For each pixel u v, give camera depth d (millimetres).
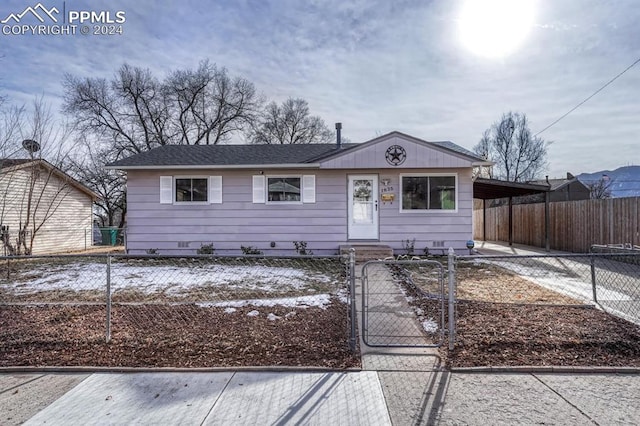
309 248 11430
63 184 15352
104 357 3549
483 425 2404
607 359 3418
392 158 10828
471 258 4082
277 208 11453
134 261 10547
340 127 13875
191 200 11547
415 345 3746
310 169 11430
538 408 2609
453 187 11180
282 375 3201
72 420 2496
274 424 2451
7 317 4738
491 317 4590
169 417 2537
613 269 8609
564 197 29875
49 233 15117
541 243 14203
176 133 28969
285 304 5309
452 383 3020
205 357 3549
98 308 5137
